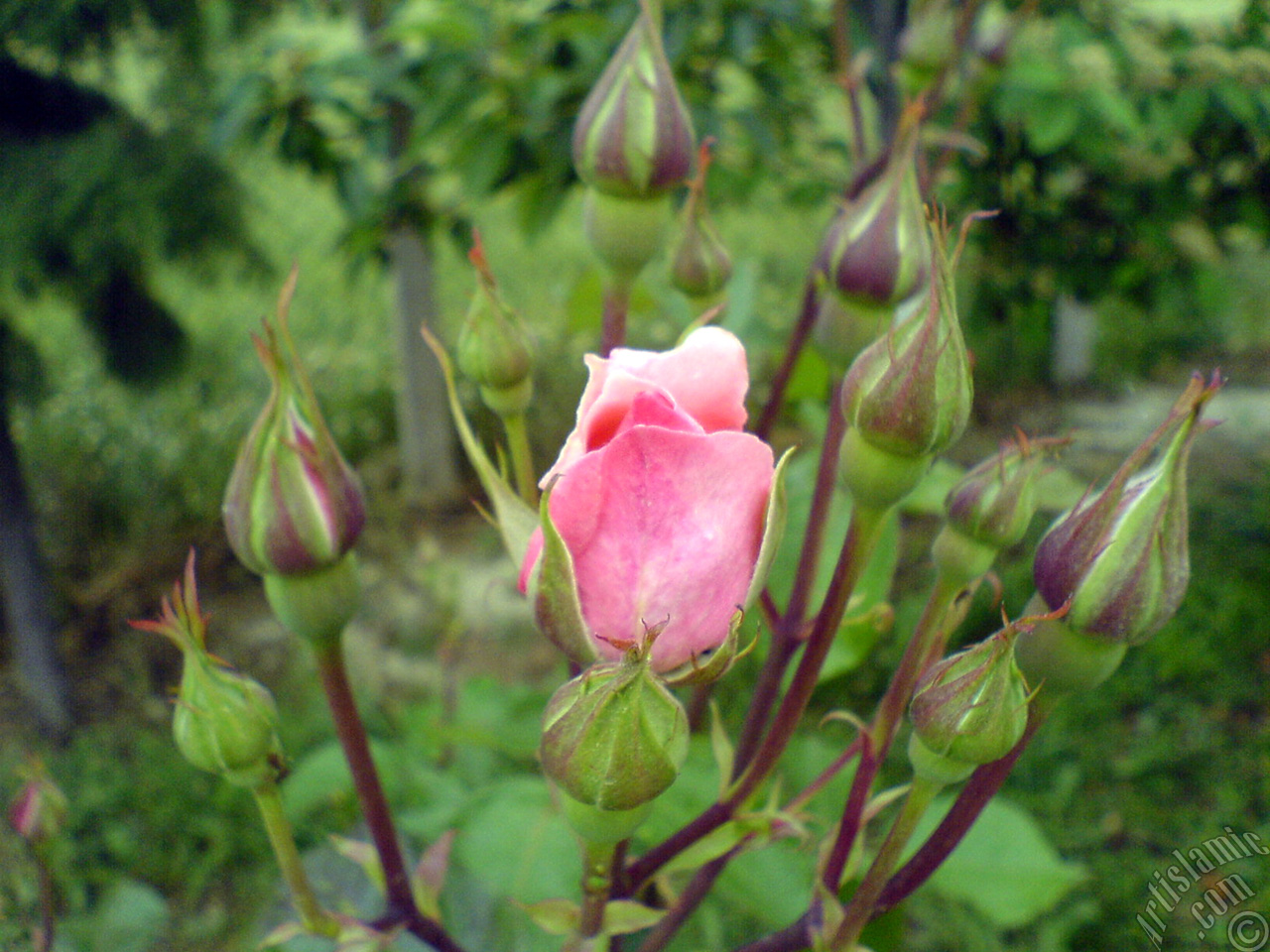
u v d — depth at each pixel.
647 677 0.14
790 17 0.56
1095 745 0.76
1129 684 0.82
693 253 0.23
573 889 0.27
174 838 0.66
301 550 0.16
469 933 0.28
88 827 0.69
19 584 0.82
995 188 0.69
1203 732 0.78
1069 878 0.25
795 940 0.18
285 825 0.18
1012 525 0.18
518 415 0.21
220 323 1.32
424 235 0.75
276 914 0.31
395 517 1.11
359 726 0.18
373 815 0.19
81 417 1.09
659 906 0.23
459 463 1.20
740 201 0.64
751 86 0.64
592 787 0.14
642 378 0.16
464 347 0.20
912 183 0.19
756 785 0.18
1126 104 0.54
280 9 0.73
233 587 1.06
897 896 0.18
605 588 0.15
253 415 1.18
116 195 0.65
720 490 0.14
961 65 0.39
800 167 0.75
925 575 0.96
